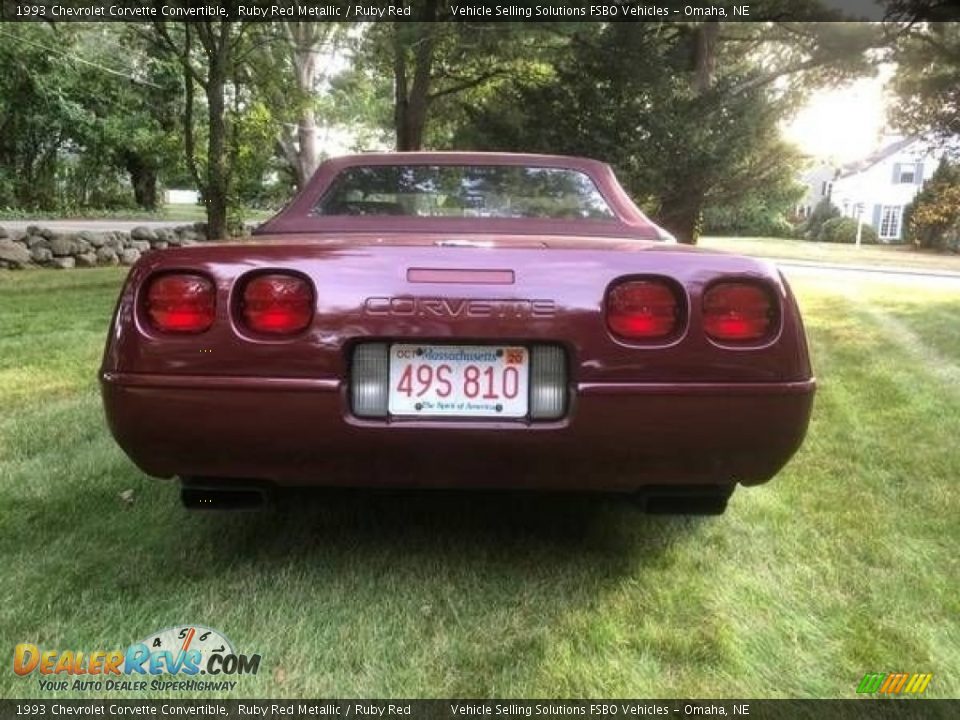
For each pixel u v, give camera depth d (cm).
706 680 185
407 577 233
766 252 2941
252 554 247
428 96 1061
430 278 196
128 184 2998
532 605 218
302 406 195
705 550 253
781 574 236
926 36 926
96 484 300
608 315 196
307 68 1672
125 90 2431
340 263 197
